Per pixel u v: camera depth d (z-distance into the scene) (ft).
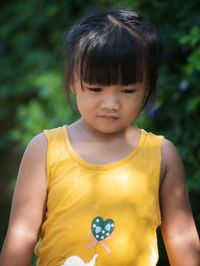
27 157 9.05
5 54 22.36
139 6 16.21
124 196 8.77
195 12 15.38
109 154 8.95
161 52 9.04
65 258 8.71
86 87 8.59
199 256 9.18
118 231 8.70
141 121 15.84
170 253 9.22
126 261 8.71
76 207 8.73
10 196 22.80
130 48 8.52
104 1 17.42
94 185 8.77
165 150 9.15
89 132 9.06
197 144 14.83
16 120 21.98
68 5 19.85
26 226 8.87
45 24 21.08
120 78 8.45
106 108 8.54
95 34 8.64
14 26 22.21
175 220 9.16
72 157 8.91
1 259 8.95
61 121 18.21
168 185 9.12
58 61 20.15
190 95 15.16
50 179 8.93
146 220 8.81
